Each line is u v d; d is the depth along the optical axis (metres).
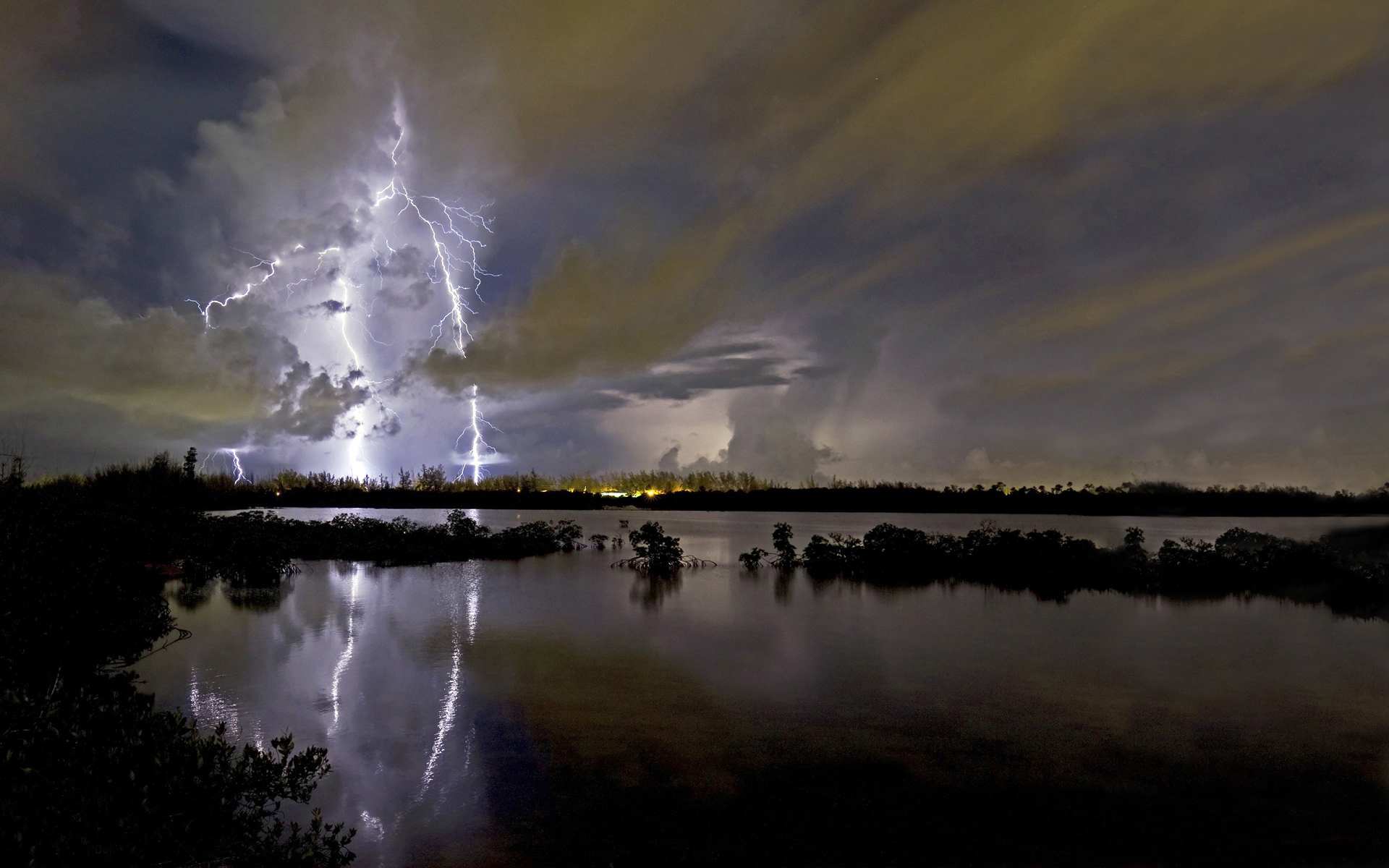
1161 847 5.43
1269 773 6.63
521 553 24.73
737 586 17.73
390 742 7.20
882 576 19.52
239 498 51.12
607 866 5.11
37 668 6.82
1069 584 18.16
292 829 5.45
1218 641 11.63
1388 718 8.04
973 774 6.60
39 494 11.13
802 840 5.50
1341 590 16.44
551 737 7.38
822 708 8.31
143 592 11.01
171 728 5.42
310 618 13.04
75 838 4.13
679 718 7.96
